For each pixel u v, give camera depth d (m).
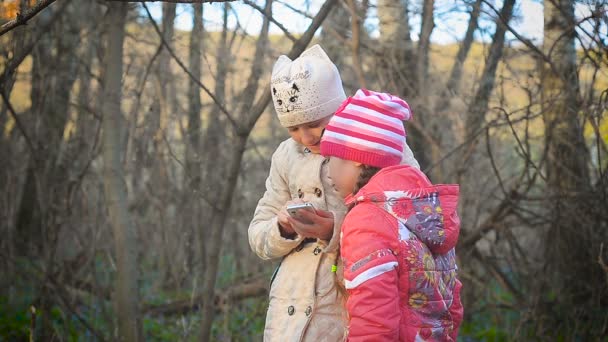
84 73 5.66
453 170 5.11
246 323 4.85
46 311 4.44
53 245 4.66
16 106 6.88
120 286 3.91
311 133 2.50
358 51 4.07
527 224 4.73
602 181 3.99
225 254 6.81
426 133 4.84
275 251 2.51
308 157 2.54
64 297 4.36
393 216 2.20
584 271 4.60
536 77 4.55
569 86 3.95
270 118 6.82
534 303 4.70
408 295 2.18
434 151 5.13
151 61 4.65
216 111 6.15
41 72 5.12
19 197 6.97
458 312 2.35
